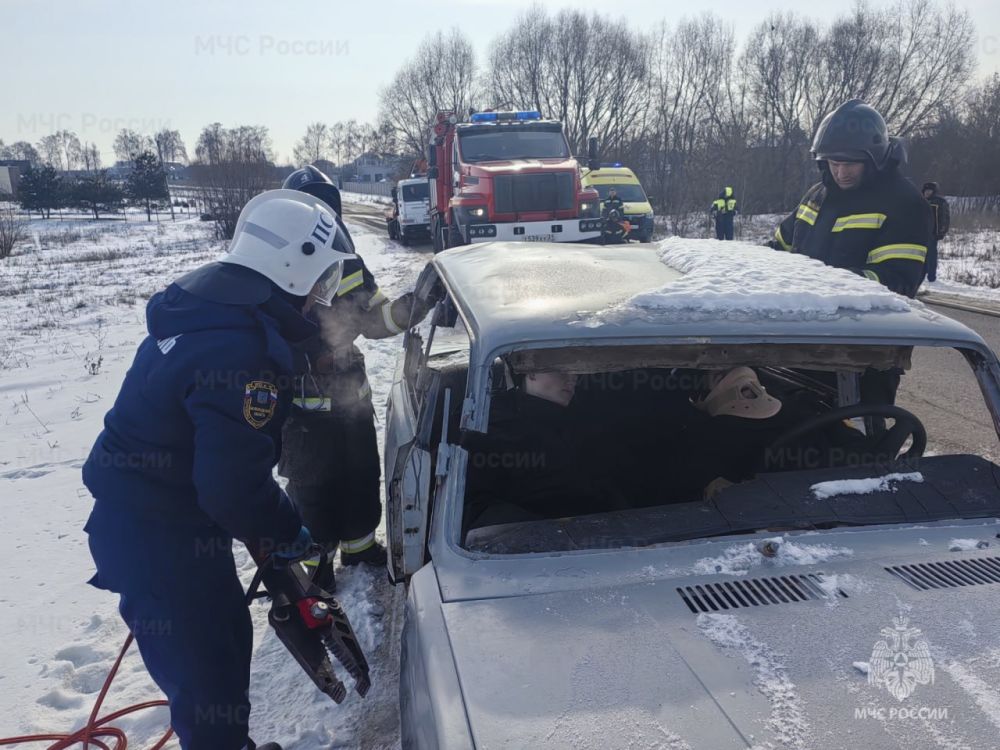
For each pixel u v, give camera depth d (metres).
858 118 3.32
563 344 2.04
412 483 2.37
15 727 2.75
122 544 1.97
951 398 5.72
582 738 1.32
